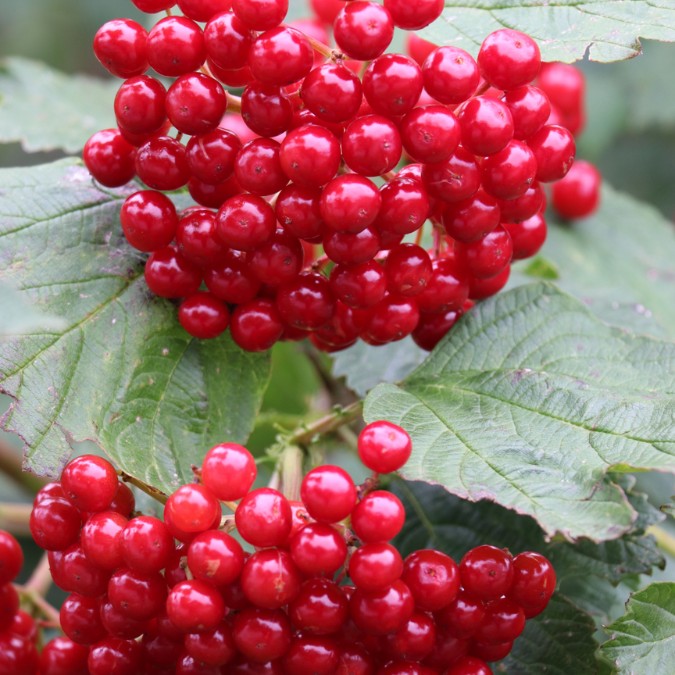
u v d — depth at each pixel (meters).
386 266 0.43
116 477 0.42
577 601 0.46
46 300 0.43
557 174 0.43
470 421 0.42
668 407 0.42
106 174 0.43
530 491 0.41
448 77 0.41
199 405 0.44
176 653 0.42
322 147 0.41
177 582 0.41
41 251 0.43
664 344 0.44
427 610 0.41
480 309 0.45
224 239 0.42
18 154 0.69
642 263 0.57
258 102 0.41
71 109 0.55
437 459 0.41
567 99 0.53
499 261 0.43
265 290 0.44
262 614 0.40
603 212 0.59
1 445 0.53
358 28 0.41
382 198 0.42
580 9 0.43
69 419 0.42
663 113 0.68
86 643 0.42
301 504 0.41
